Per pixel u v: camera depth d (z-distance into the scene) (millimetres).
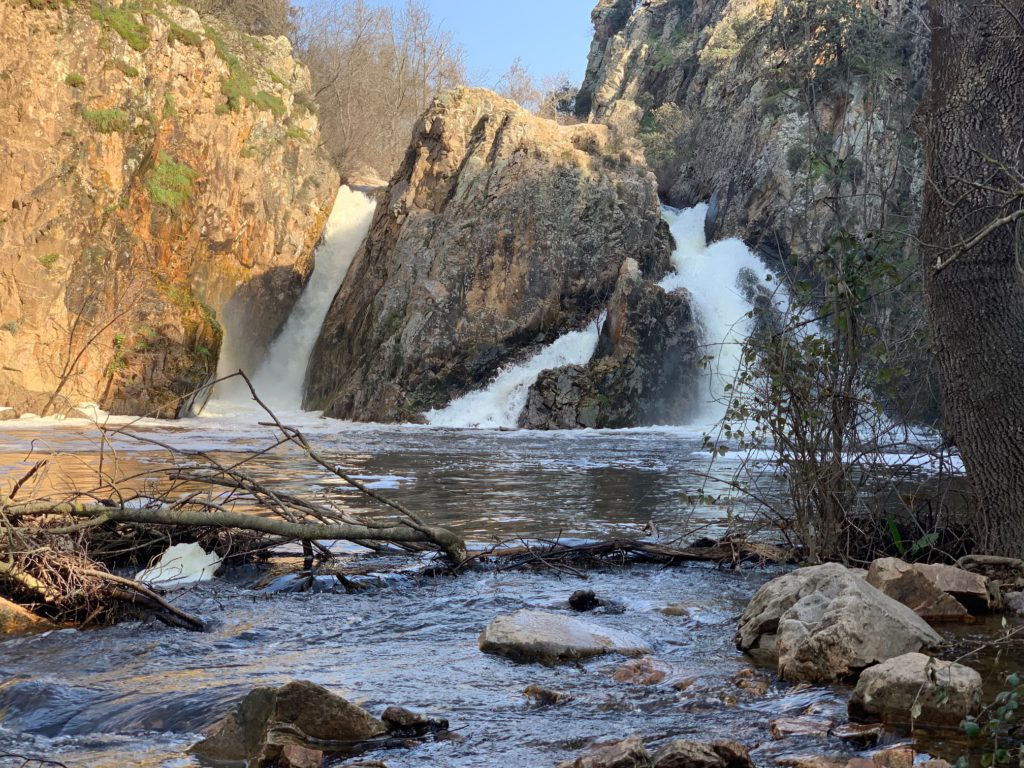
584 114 71062
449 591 6891
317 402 35000
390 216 35125
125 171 30172
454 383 31734
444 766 3545
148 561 7555
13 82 27672
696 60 52844
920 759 3484
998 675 4469
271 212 36219
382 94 60750
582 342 32156
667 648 5301
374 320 32781
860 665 4516
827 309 7449
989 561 6477
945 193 6516
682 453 19375
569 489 12883
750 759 3457
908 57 21500
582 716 4113
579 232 33344
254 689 3859
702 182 43406
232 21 45594
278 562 7844
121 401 28531
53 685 4512
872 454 7754
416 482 13656
